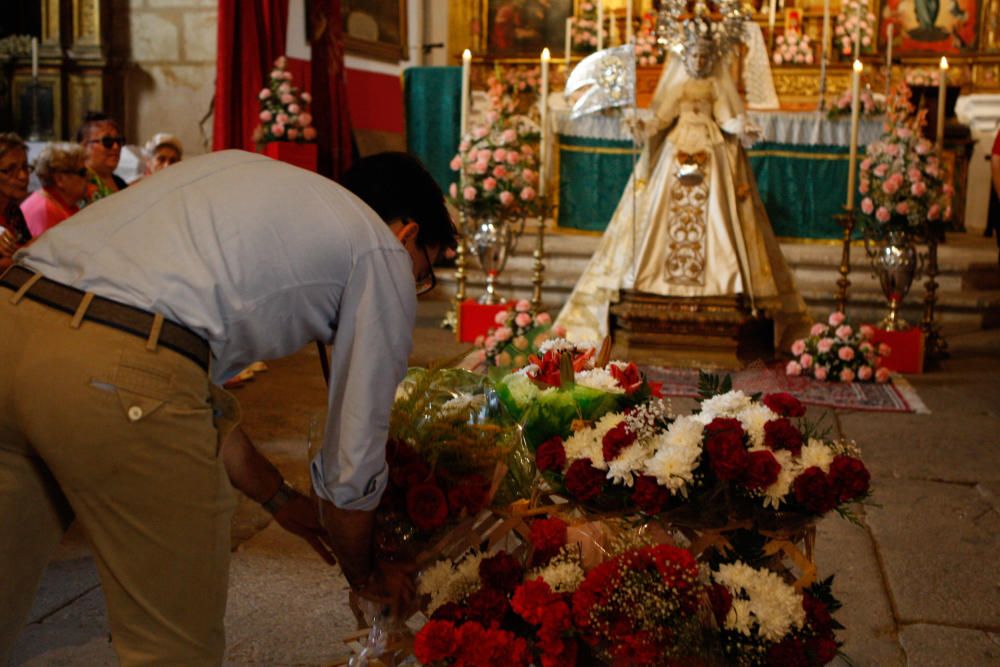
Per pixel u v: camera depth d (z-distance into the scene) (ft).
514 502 7.27
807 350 20.70
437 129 31.53
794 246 29.27
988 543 12.05
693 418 7.17
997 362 22.49
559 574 6.70
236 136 25.14
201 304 5.54
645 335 21.95
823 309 25.93
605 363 8.68
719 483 6.76
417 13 40.06
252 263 5.61
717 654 6.56
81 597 10.13
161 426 5.42
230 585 10.52
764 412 7.24
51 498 5.96
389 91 34.88
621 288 22.20
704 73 21.45
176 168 6.12
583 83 21.56
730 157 21.90
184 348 5.51
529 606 6.43
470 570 6.91
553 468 7.19
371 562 6.75
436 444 6.86
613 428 7.04
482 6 41.39
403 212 6.48
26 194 14.79
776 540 7.14
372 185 6.48
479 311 22.89
